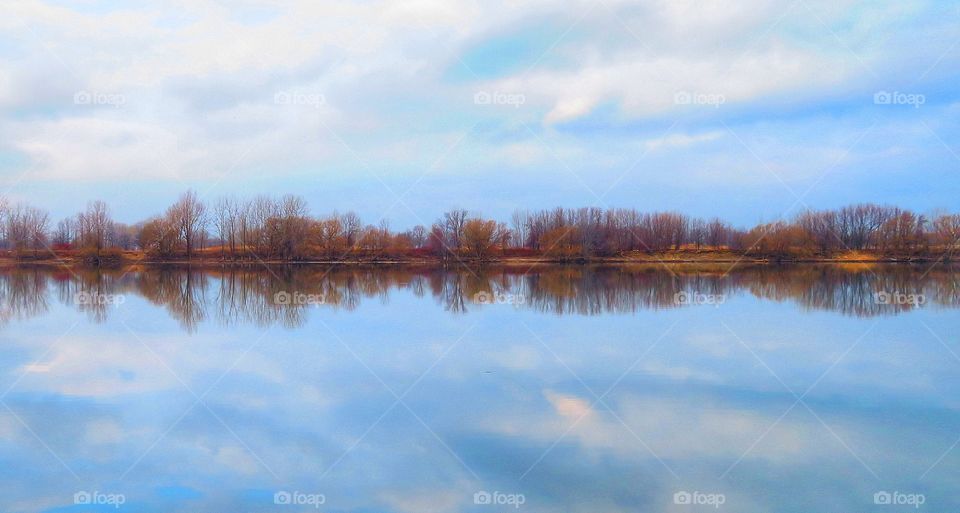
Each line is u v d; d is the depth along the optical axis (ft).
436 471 35.12
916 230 209.97
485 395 48.62
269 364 59.06
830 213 214.28
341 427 41.88
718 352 63.82
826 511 31.04
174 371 56.34
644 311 92.84
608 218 224.33
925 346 66.90
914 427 41.93
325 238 214.69
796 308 95.86
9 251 203.10
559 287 131.85
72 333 75.61
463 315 89.66
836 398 48.08
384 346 67.00
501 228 222.48
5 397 48.52
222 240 211.82
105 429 41.78
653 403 46.57
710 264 210.59
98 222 204.95
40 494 32.81
